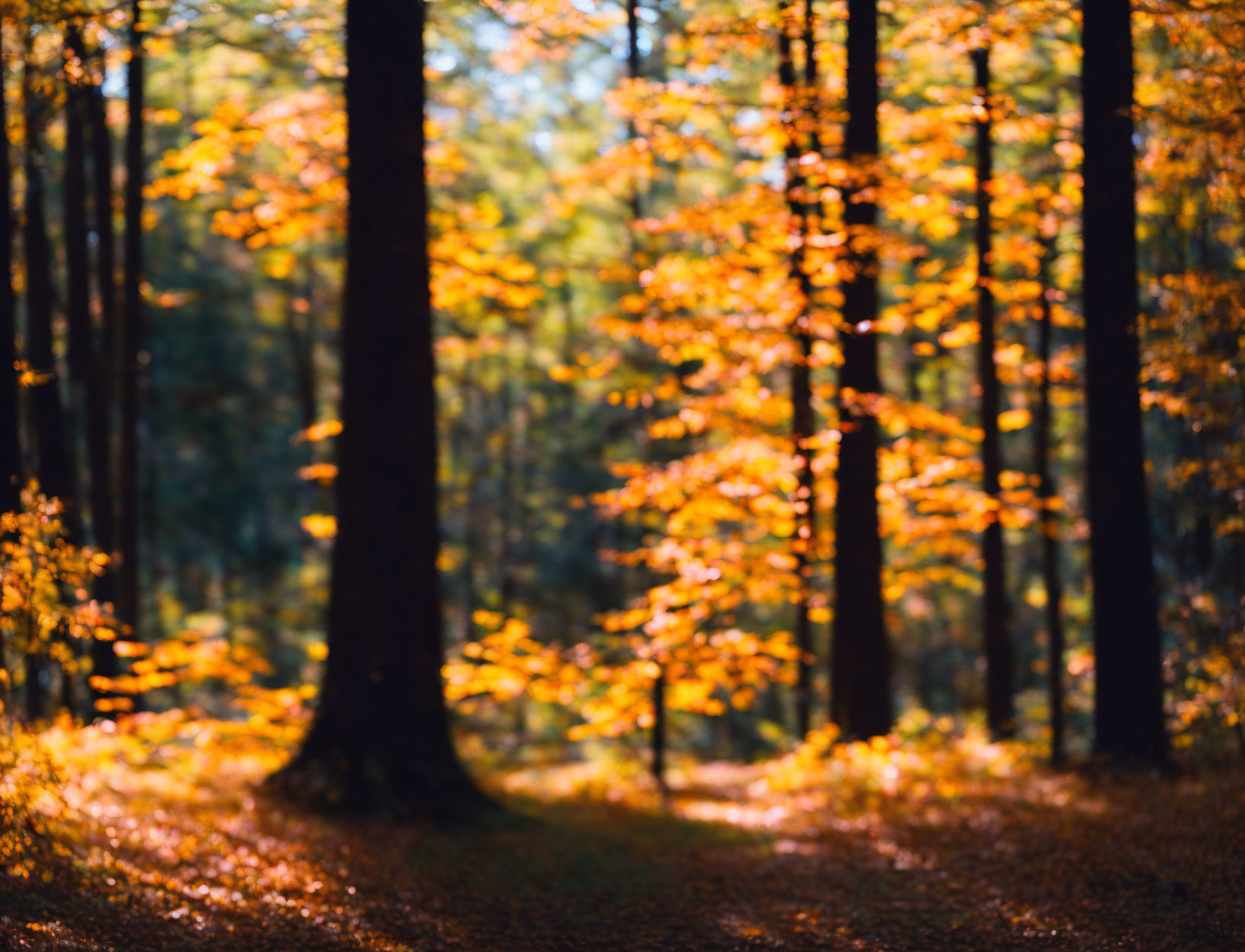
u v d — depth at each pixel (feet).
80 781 29.04
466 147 77.66
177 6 36.81
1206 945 20.13
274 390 108.88
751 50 42.11
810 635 59.67
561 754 74.23
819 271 42.45
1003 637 52.85
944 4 33.37
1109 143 33.22
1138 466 33.65
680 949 22.06
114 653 45.37
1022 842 27.35
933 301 48.34
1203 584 35.04
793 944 22.08
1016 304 52.11
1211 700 31.30
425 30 38.22
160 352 102.83
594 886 26.58
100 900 21.03
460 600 106.42
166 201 89.51
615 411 100.83
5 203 29.55
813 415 49.42
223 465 105.50
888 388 74.69
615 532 106.11
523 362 99.45
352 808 31.91
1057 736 43.42
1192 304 27.66
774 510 46.06
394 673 33.71
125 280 48.49
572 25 40.24
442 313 80.38
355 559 33.96
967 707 76.54
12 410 28.53
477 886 26.00
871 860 28.17
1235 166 27.14
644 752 73.67
